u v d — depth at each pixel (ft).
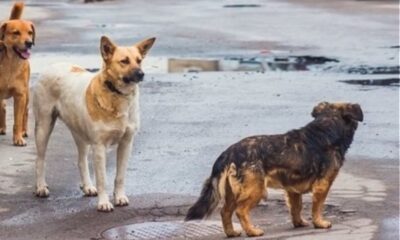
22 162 48.96
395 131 55.36
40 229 37.42
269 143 34.60
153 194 42.11
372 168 46.42
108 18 134.10
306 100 66.44
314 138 35.12
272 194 41.19
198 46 99.04
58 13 143.23
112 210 39.65
